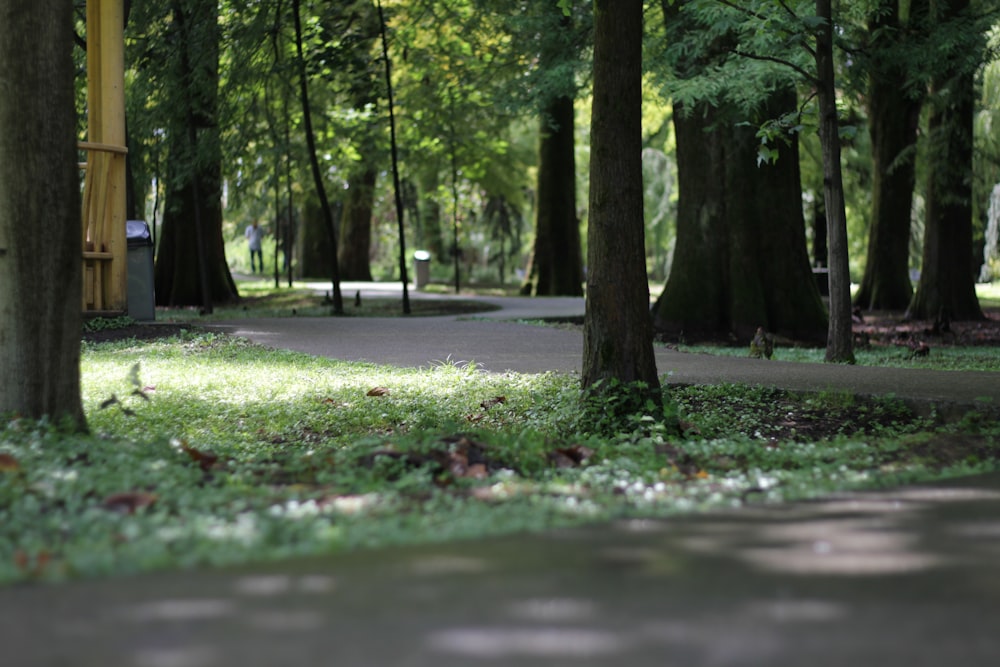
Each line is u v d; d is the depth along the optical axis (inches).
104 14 677.9
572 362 569.9
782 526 189.9
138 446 286.2
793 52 787.4
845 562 162.7
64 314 318.3
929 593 146.1
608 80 358.6
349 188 1839.3
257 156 1186.0
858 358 742.5
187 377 491.8
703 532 184.7
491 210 2271.2
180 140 1080.2
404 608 137.1
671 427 348.5
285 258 2198.6
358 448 280.7
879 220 1302.9
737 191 914.7
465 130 1540.4
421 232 2281.0
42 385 314.8
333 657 118.4
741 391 438.0
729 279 919.7
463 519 194.5
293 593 144.1
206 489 225.6
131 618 132.6
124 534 179.6
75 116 323.6
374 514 201.3
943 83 1107.3
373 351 633.6
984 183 1290.6
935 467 279.7
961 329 1039.0
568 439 333.1
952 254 1153.4
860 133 1469.0
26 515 192.5
